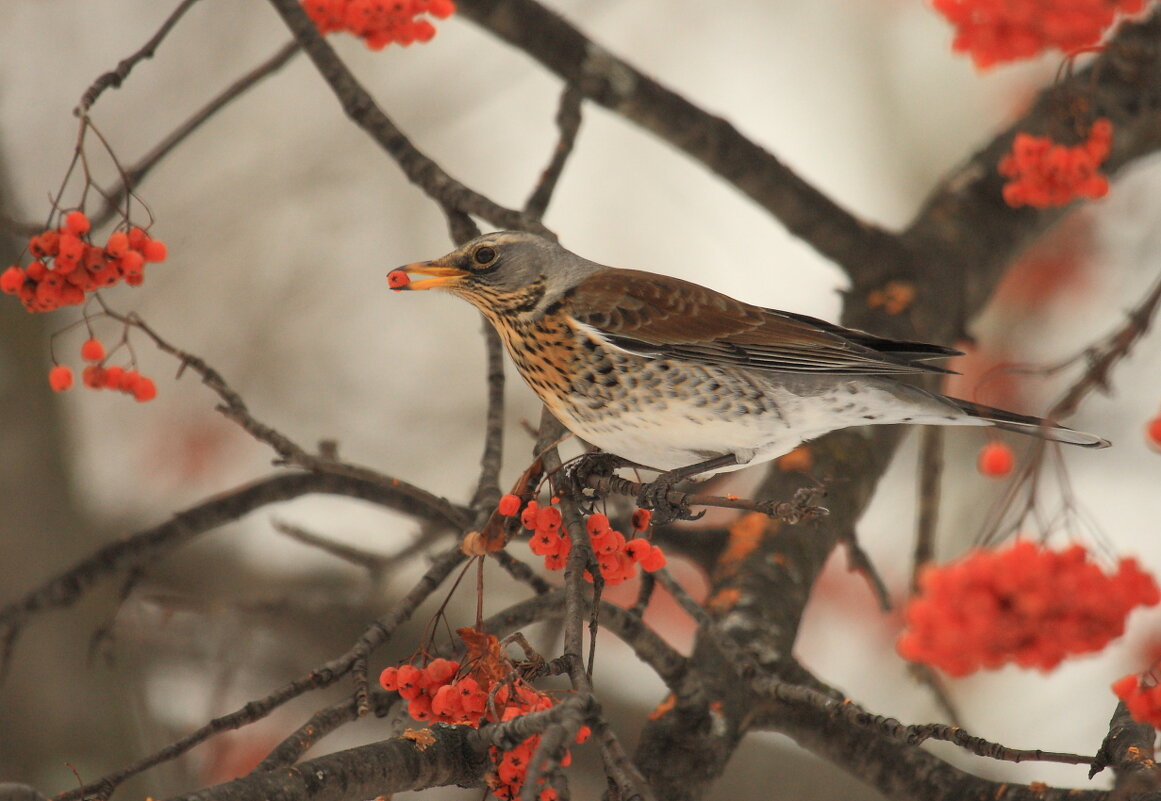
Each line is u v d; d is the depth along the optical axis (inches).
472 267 377.7
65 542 525.0
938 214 524.4
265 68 404.5
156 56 675.4
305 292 690.2
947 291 501.0
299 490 442.3
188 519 440.8
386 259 703.7
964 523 614.9
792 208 486.9
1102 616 254.2
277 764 259.6
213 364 669.3
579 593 267.3
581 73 463.5
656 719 359.6
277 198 690.8
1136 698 266.8
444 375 692.1
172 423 653.9
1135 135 500.7
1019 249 530.9
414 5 365.1
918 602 266.8
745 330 365.7
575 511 286.5
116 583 535.2
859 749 356.2
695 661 372.8
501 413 359.3
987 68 344.2
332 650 554.6
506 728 238.1
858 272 498.6
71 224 298.2
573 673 251.3
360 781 264.2
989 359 646.5
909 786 347.3
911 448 645.9
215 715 514.3
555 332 368.2
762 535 413.7
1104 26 327.3
